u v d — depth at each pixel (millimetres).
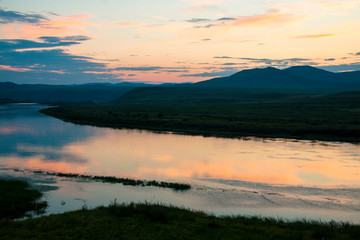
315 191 33406
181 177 39281
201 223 22109
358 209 28047
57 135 80625
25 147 61281
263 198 31031
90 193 31969
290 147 63844
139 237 19031
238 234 20094
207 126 97500
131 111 176000
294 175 40219
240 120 112000
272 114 138750
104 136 80500
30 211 26266
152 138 78000
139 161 49031
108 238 18672
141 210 24594
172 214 23984
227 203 29469
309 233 20375
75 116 136375
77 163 47219
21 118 133750
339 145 66625
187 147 63656
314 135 79375
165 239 18828
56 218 22500
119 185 35156
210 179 38281
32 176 38938
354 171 42406
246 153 56781
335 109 158125
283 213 27000
